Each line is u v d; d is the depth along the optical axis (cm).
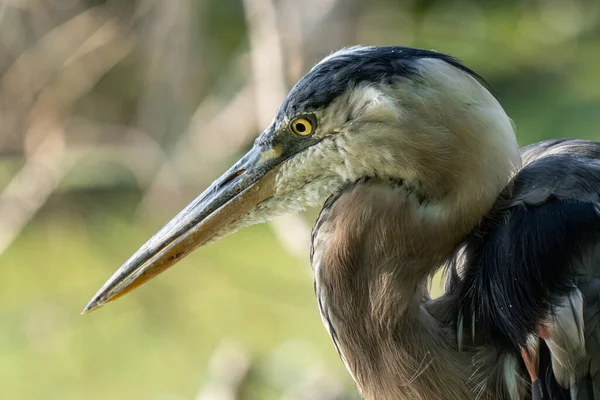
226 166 1256
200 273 1238
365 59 407
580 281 384
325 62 418
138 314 1192
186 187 1262
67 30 1306
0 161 1374
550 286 386
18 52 1322
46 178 1320
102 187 1380
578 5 1662
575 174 398
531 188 405
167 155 1280
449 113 395
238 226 451
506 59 1537
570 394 387
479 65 1519
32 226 1384
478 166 398
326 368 919
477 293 409
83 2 1326
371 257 406
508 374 404
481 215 405
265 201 443
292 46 1084
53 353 1133
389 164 402
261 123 1039
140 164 1323
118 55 1319
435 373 406
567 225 388
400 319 403
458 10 1638
